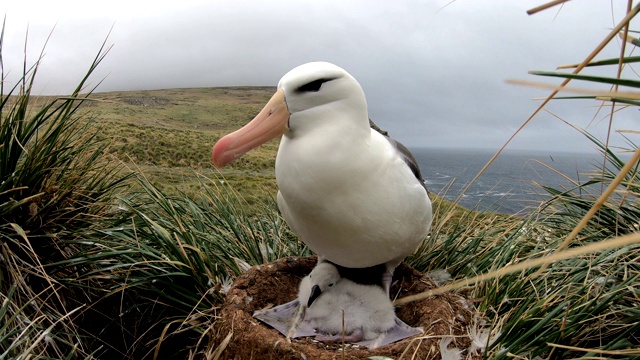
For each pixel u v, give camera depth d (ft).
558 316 2.10
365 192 1.91
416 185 2.06
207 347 2.19
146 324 2.56
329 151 1.87
